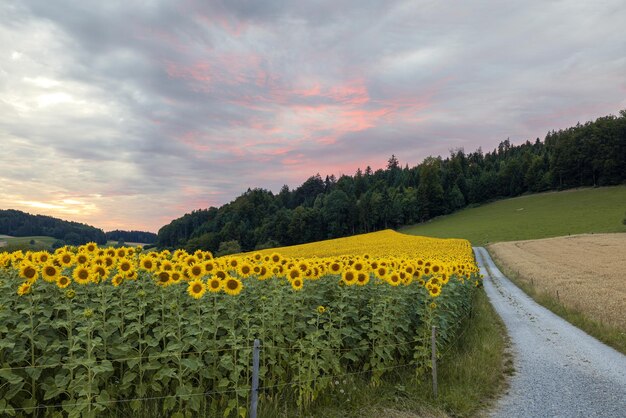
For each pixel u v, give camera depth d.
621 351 11.61
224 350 5.48
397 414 6.12
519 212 104.81
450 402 6.89
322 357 6.25
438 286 8.52
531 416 6.94
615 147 112.81
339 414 5.81
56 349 4.58
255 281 7.14
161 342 5.74
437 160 173.88
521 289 27.55
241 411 5.01
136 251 7.73
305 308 6.86
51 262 6.08
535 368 9.85
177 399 5.04
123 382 4.73
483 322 14.52
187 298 6.09
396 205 127.19
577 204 99.44
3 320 4.67
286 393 5.91
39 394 4.72
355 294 7.89
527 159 142.25
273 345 5.99
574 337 13.38
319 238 125.62
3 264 6.20
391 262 10.19
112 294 6.05
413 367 7.87
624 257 39.62
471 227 95.00
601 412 7.21
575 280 27.58
